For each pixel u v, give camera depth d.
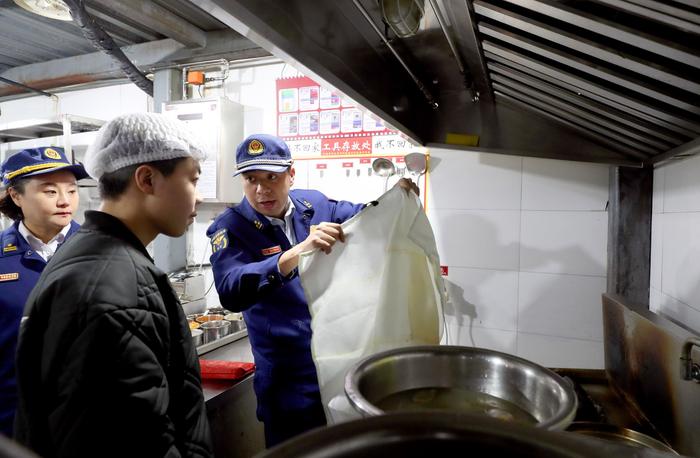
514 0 0.71
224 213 1.46
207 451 0.85
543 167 1.89
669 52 0.66
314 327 1.10
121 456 0.67
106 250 0.73
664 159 1.25
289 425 1.38
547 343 1.92
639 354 1.21
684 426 0.96
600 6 0.64
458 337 2.06
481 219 2.00
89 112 2.89
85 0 1.98
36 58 2.75
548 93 1.20
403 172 2.12
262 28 0.71
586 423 1.02
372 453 0.42
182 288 2.37
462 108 1.74
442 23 0.91
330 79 0.93
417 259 1.15
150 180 0.79
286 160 1.35
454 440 0.43
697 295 1.16
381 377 0.80
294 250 1.12
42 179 1.26
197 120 2.26
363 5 0.95
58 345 0.66
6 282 1.19
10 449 0.22
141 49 2.42
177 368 0.83
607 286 1.77
